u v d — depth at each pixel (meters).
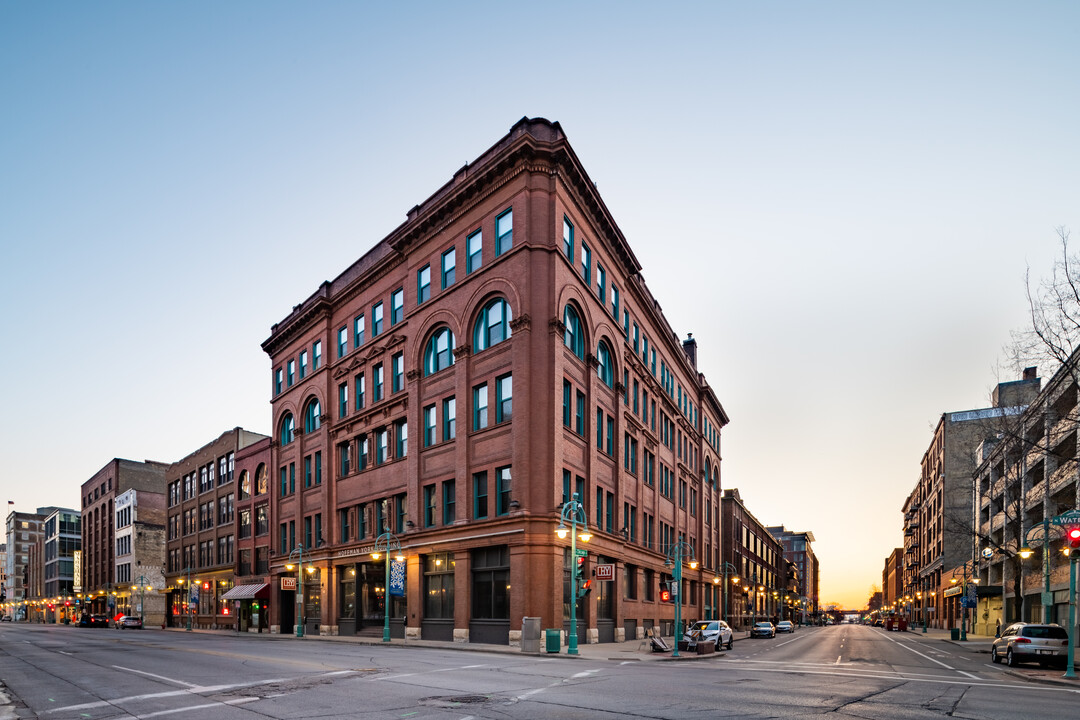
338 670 19.98
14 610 144.50
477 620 33.31
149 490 98.62
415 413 39.06
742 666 24.22
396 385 42.06
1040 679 20.17
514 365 33.31
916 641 54.75
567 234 36.66
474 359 36.16
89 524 105.62
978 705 14.18
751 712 12.64
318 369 49.88
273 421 56.28
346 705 13.32
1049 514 44.88
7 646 34.16
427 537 36.66
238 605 61.72
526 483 32.00
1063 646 25.45
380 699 14.10
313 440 50.25
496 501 33.50
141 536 88.00
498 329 35.38
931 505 97.25
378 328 44.97
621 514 41.28
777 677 19.45
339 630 44.75
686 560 57.03
